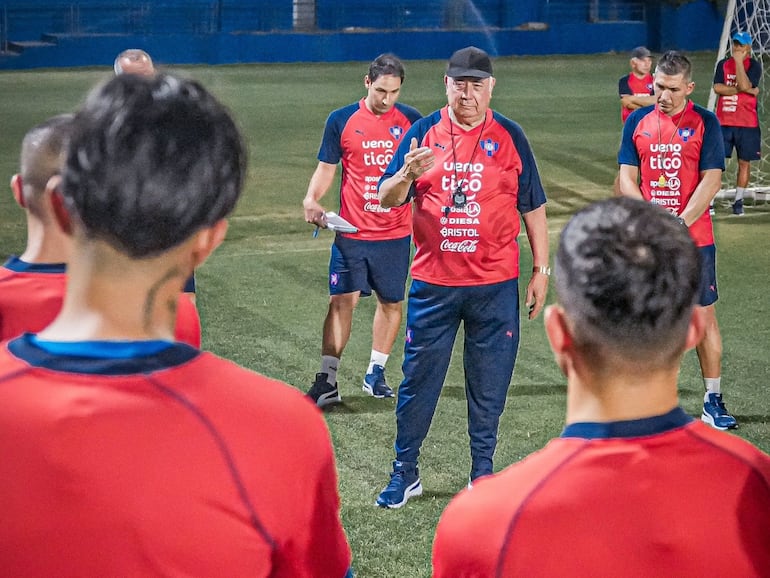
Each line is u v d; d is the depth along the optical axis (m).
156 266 1.30
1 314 2.24
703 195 5.14
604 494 1.40
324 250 8.96
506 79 23.69
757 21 12.08
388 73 5.38
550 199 11.23
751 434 5.17
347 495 4.54
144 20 30.66
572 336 1.46
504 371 4.38
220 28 31.59
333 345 5.57
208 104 1.30
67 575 1.23
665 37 31.48
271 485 1.30
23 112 17.86
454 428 5.29
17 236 9.46
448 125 4.27
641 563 1.38
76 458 1.24
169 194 1.25
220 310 7.18
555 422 5.31
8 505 1.23
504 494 1.44
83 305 1.31
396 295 5.62
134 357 1.29
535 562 1.40
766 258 8.47
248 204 10.80
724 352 6.31
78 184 1.24
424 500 4.51
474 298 4.29
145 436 1.26
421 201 4.29
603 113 17.97
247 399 1.33
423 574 3.88
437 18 33.62
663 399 1.45
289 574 1.34
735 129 10.12
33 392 1.26
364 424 5.34
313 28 31.70
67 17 29.47
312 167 12.99
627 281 1.39
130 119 1.24
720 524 1.38
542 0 33.34
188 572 1.26
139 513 1.24
